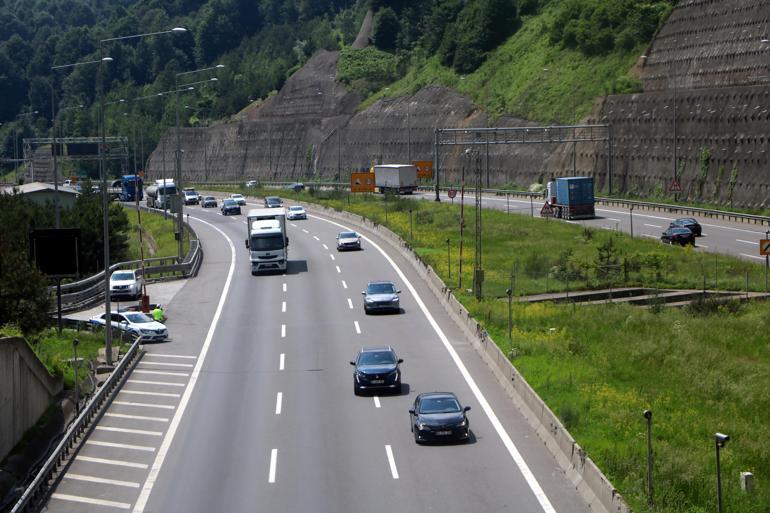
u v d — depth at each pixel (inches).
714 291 5625.0
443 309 5251.0
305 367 4126.5
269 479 2751.0
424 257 6801.2
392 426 3216.0
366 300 5191.9
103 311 5684.1
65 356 4318.4
